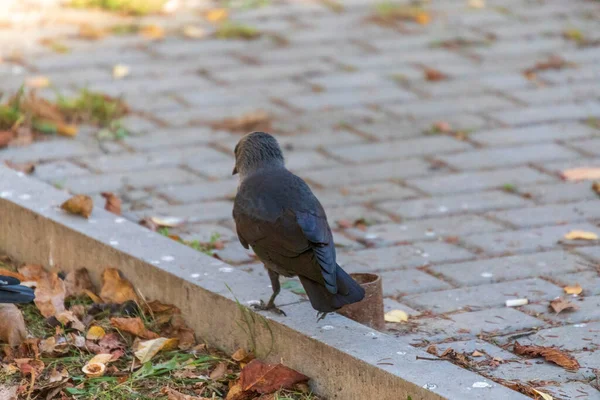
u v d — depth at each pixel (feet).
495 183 43.14
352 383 26.27
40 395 27.40
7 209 36.04
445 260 36.04
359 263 35.81
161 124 49.49
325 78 56.29
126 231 33.76
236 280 30.50
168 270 30.99
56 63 57.52
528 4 70.74
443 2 71.31
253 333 28.76
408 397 24.86
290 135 48.44
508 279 34.45
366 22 66.59
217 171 44.27
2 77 54.75
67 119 49.32
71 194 38.91
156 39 62.44
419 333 30.50
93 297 32.58
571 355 28.89
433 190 42.45
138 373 28.09
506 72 57.36
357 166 44.96
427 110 51.75
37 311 32.12
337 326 27.76
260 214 27.81
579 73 57.31
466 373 25.25
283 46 61.72
